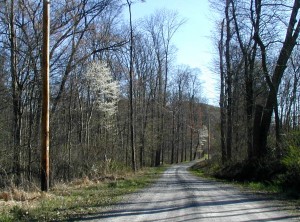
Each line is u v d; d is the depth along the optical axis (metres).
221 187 21.28
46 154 16.78
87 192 18.05
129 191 18.77
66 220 10.48
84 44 29.41
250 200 14.72
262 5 24.78
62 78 27.27
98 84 36.69
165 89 68.50
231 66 37.94
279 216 10.89
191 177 33.44
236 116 38.84
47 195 15.41
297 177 18.05
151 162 73.06
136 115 58.88
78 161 31.44
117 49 30.42
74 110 36.81
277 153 23.31
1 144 25.09
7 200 14.45
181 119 93.69
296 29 23.42
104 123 40.28
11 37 23.59
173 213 11.45
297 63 39.19
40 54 24.27
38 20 24.25
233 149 39.16
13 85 23.80
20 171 22.64
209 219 10.29
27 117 27.80
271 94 24.53
